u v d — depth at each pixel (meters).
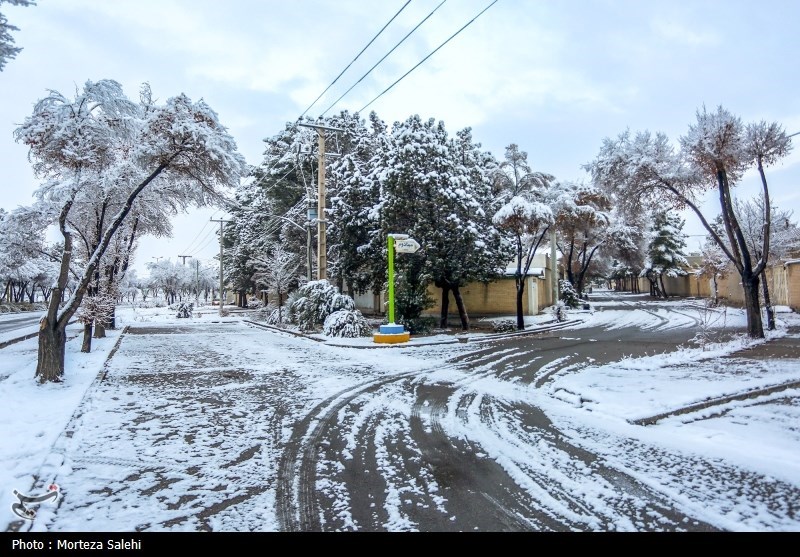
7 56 5.05
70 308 10.09
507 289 30.16
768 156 15.07
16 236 11.78
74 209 12.55
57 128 9.55
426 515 4.07
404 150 19.52
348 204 23.75
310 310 21.95
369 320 28.62
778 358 11.51
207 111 10.43
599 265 51.50
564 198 28.86
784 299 26.98
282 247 32.41
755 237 18.22
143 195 13.09
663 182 16.58
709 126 14.64
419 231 19.55
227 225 49.25
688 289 51.38
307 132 30.66
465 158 24.08
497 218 20.28
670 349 14.11
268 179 32.97
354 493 4.55
